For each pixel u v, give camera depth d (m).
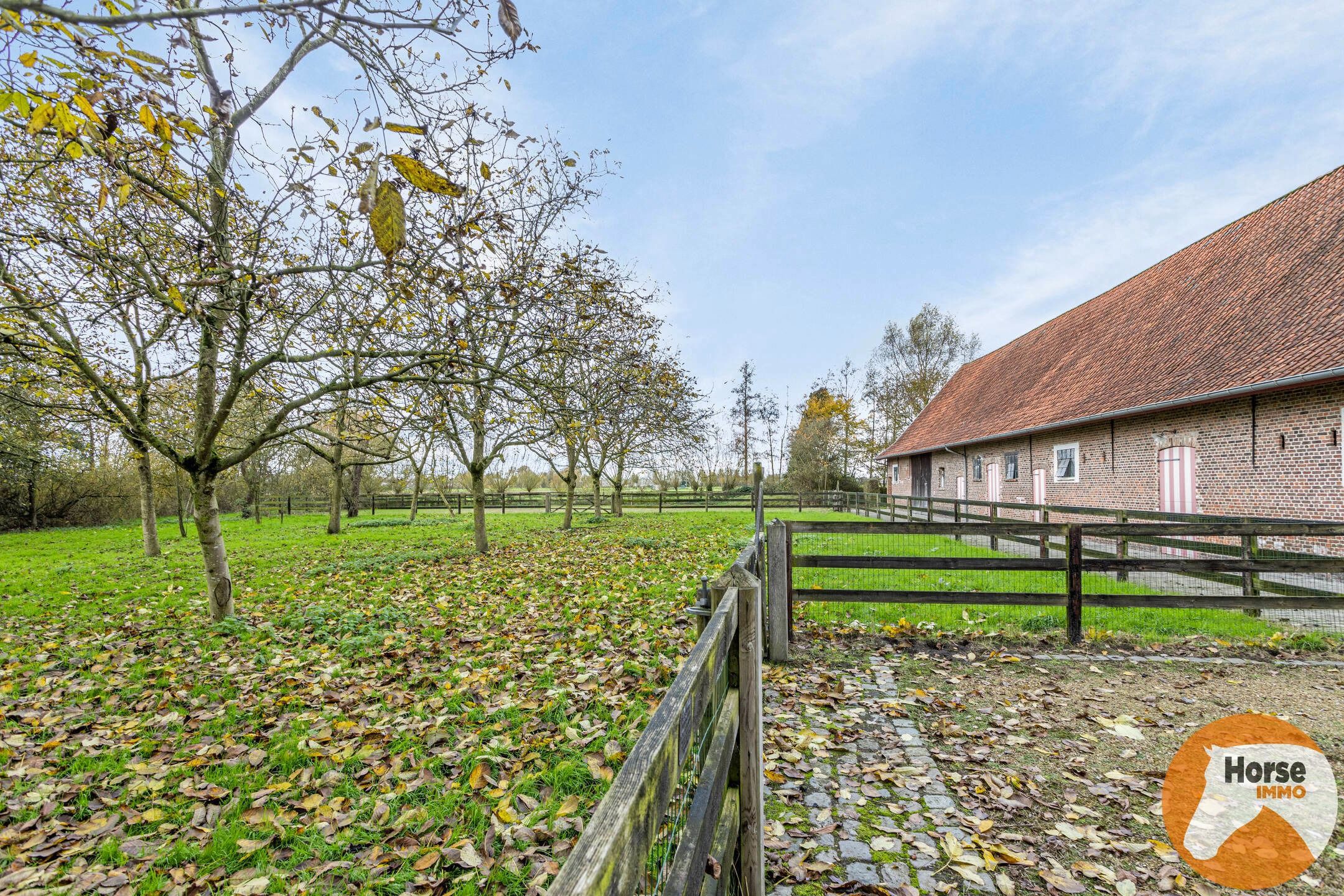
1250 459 10.62
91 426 10.75
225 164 5.71
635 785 0.90
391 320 6.61
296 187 4.77
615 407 8.77
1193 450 11.88
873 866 2.55
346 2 1.79
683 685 1.32
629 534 15.01
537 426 10.85
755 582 2.12
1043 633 5.80
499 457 16.30
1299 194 12.86
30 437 18.02
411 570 10.32
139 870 2.61
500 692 4.42
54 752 3.67
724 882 1.58
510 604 7.28
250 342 6.64
